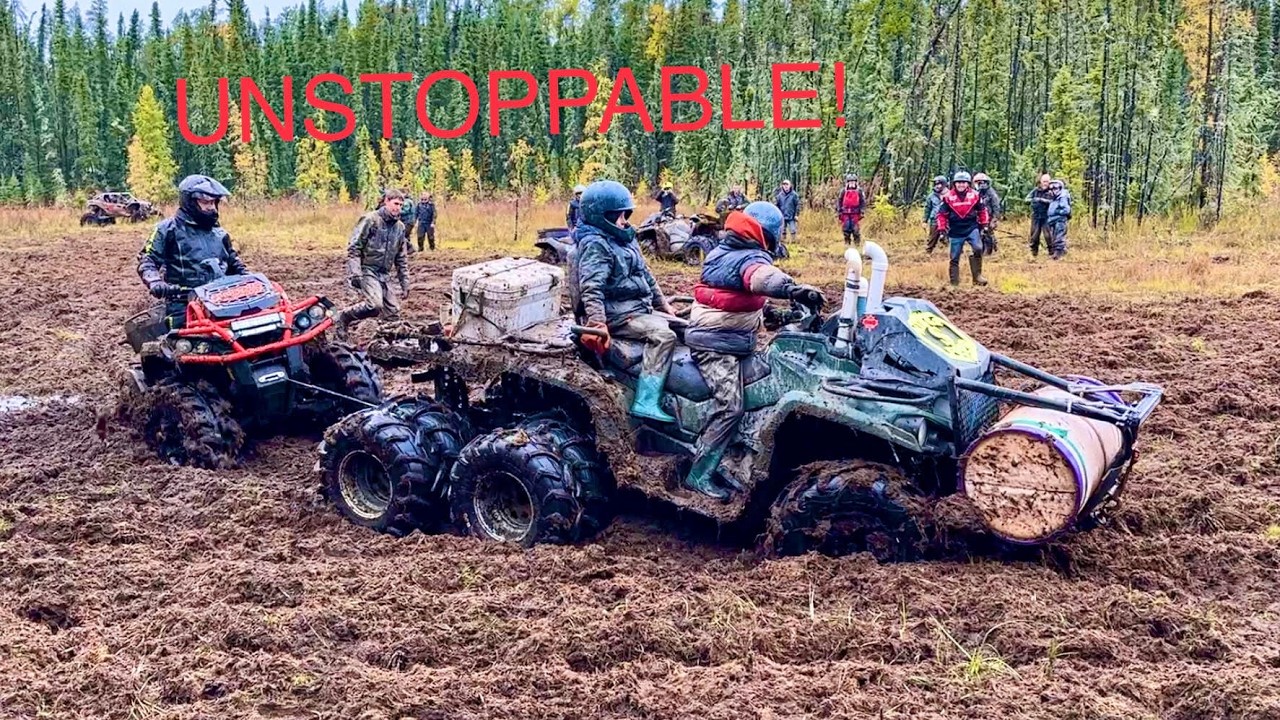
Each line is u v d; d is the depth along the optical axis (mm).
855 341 6617
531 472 6781
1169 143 26312
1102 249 21750
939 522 6238
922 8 30938
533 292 7402
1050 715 4844
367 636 5695
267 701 5074
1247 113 26734
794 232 24312
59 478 8539
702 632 5641
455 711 4965
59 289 18266
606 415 6809
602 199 6930
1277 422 9633
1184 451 8828
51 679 5262
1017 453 5922
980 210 16875
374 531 7340
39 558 6844
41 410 10648
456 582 6363
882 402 6309
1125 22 26500
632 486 6715
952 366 6324
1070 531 6723
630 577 6312
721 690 5105
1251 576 6461
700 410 6867
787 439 6824
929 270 18562
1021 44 29594
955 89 28422
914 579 6027
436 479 7277
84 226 31891
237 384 8867
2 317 15805
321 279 19172
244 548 7020
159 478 8484
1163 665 5344
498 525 7074
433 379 7863
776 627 5652
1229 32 27516
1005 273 18078
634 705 4996
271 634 5648
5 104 53812
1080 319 14109
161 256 9203
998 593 5930
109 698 5105
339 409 9281
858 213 23609
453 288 7441
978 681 5133
